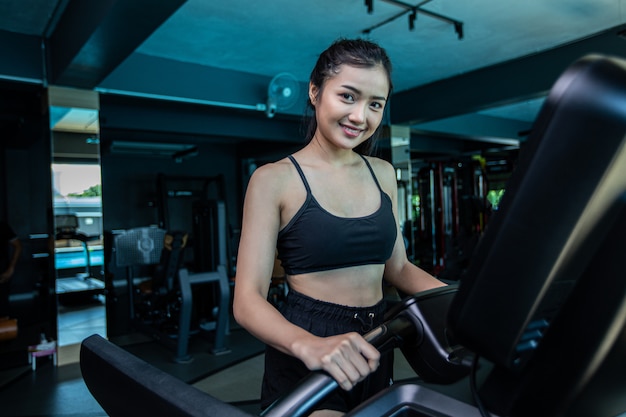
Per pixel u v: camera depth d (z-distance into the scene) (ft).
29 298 24.63
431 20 13.75
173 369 12.50
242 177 34.96
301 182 2.76
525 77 17.22
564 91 1.01
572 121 1.00
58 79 13.48
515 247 1.10
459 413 1.44
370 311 2.86
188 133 21.56
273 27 14.06
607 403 1.36
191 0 12.23
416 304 2.16
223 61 17.24
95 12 9.92
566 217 1.05
